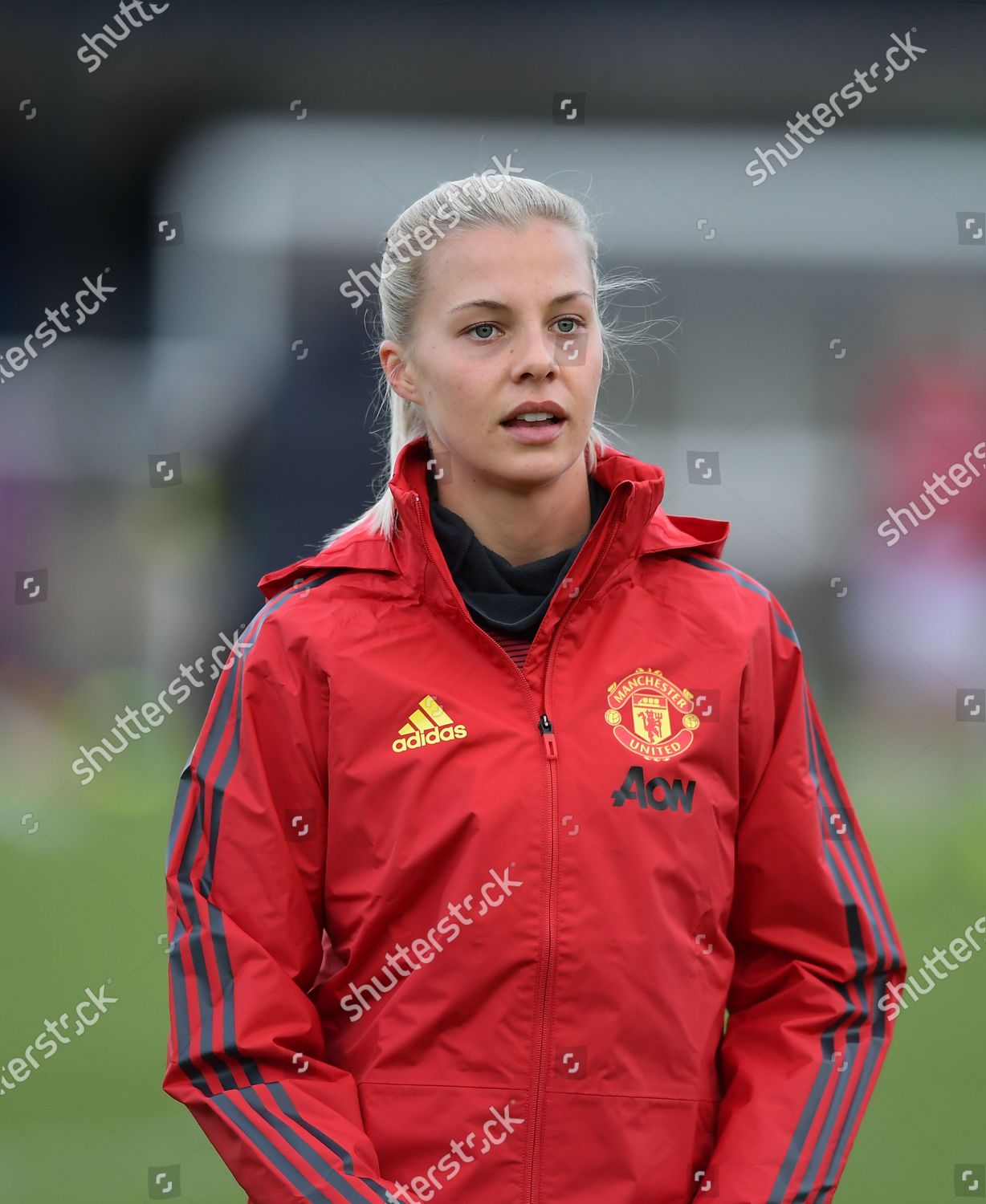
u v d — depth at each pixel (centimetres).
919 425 2795
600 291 723
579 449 596
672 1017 567
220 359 2861
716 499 2738
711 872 586
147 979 1456
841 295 2897
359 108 3034
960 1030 1339
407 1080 567
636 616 609
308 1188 534
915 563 2502
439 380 598
